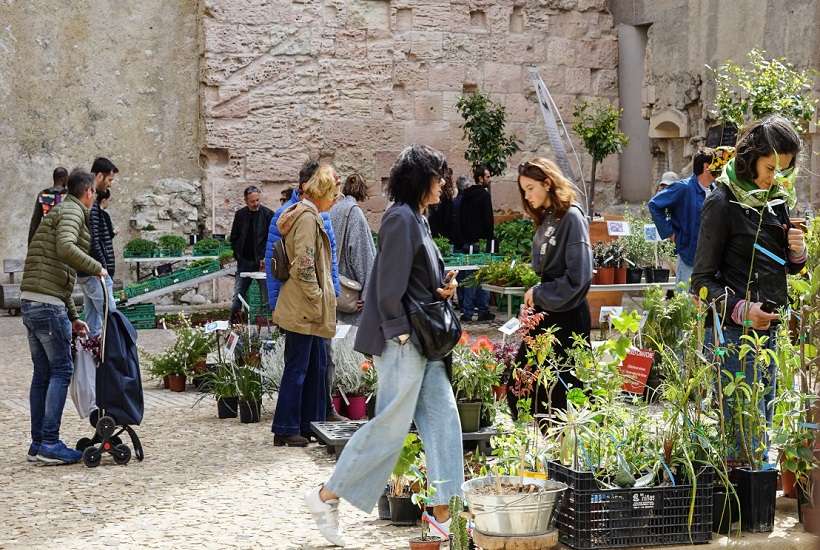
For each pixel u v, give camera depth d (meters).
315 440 7.94
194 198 19.38
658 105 19.41
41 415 7.38
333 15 19.83
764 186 5.53
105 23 18.92
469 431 6.95
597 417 5.38
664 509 5.01
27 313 7.23
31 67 18.52
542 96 19.25
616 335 10.55
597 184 21.28
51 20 18.59
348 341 8.70
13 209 18.45
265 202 19.66
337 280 7.93
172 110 19.39
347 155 19.98
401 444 5.18
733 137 11.57
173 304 18.89
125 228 19.14
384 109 20.14
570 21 21.11
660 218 9.00
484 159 19.06
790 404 5.54
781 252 5.66
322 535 5.27
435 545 4.96
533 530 4.73
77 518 5.84
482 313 15.50
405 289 5.06
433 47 20.34
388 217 5.12
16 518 5.86
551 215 6.85
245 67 19.41
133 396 7.29
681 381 5.34
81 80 18.83
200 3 19.30
